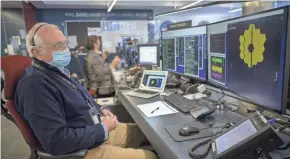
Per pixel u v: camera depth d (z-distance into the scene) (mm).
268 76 1013
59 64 1261
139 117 1398
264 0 2541
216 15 7258
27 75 1134
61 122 1099
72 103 1195
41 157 1150
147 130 1216
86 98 1352
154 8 7625
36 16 6855
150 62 2900
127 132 1617
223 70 1461
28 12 6012
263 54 1035
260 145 761
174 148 951
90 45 3230
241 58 1229
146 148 1532
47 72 1190
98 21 7324
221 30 1439
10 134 3037
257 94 1107
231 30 1316
